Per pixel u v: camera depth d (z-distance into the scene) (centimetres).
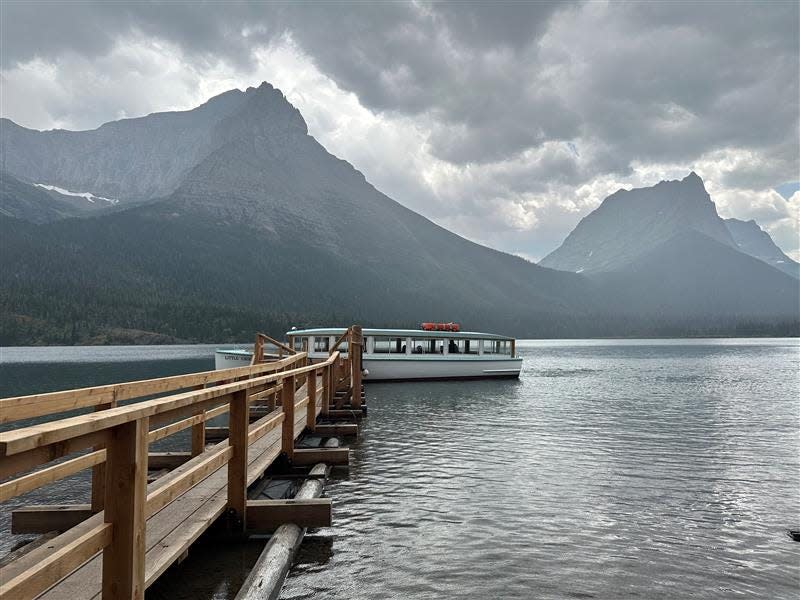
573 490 1469
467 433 2378
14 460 346
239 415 886
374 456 1867
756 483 1579
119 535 466
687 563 994
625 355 13788
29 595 363
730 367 8475
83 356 12244
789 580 931
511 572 930
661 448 2092
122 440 473
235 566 811
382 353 4753
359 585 853
